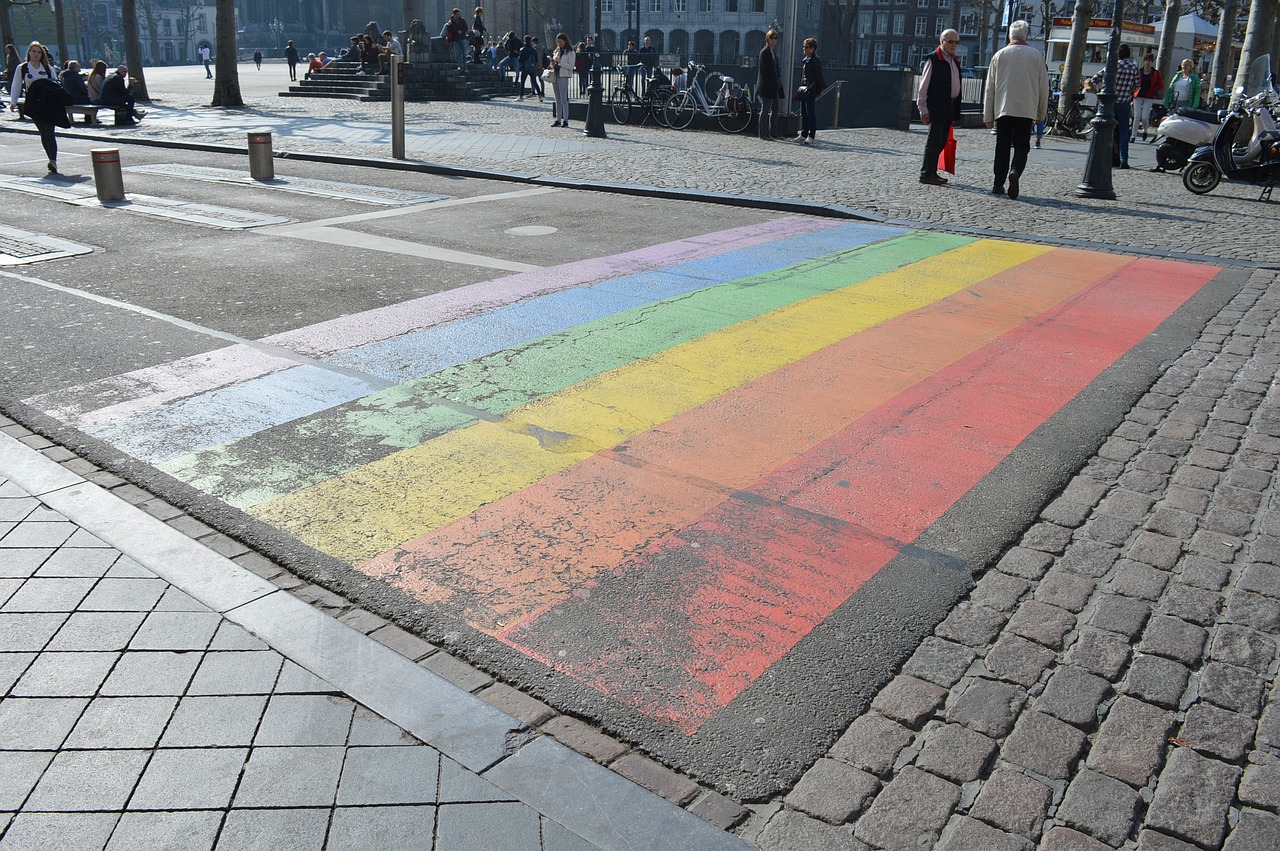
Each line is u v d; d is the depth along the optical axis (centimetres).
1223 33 3039
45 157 1683
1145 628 339
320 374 584
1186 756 278
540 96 3186
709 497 432
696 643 328
